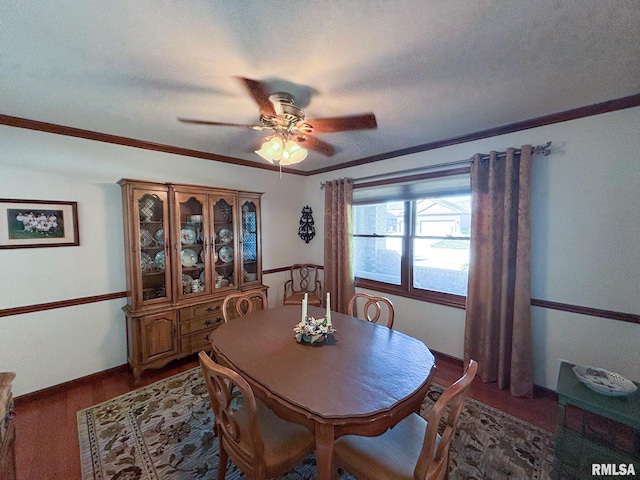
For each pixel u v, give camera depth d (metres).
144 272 2.66
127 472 1.61
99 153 2.57
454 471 1.61
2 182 2.16
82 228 2.51
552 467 1.63
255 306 3.40
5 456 1.19
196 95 1.82
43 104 1.95
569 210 2.17
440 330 2.97
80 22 1.15
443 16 1.13
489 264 2.46
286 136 1.99
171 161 3.01
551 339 2.29
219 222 3.20
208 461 1.70
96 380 2.60
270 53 1.38
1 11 1.08
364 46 1.33
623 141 1.94
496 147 2.49
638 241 1.92
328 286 3.94
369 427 1.15
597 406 1.49
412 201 3.18
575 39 1.28
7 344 2.21
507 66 1.51
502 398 2.31
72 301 2.48
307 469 1.67
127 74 1.57
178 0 1.04
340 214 3.70
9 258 2.20
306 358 1.57
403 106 2.00
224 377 1.15
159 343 2.66
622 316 1.99
